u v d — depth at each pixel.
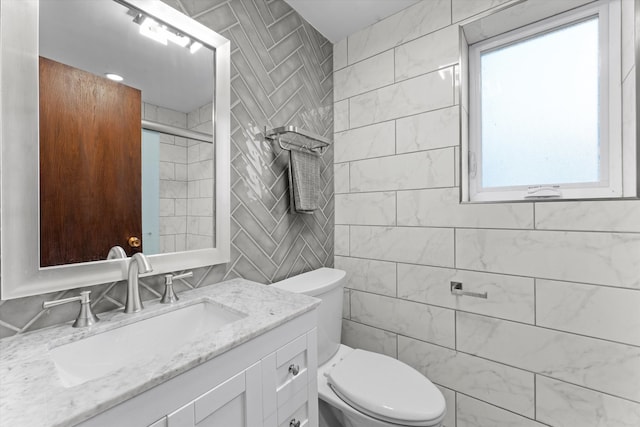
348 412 1.00
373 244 1.60
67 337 0.64
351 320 1.69
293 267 1.43
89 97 0.78
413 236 1.46
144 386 0.48
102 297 0.80
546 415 1.12
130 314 0.78
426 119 1.41
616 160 1.10
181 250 0.97
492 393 1.24
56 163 0.71
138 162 0.88
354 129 1.67
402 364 1.20
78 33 0.76
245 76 1.20
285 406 0.78
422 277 1.43
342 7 1.45
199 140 1.03
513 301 1.19
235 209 1.15
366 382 1.07
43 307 0.68
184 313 0.88
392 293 1.53
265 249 1.28
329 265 1.71
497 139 1.39
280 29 1.38
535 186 1.28
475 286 1.28
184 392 0.55
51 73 0.71
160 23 0.93
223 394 0.62
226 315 0.85
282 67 1.38
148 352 0.78
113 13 0.83
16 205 0.65
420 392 1.01
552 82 1.25
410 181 1.46
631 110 1.05
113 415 0.45
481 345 1.27
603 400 1.02
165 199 0.94
